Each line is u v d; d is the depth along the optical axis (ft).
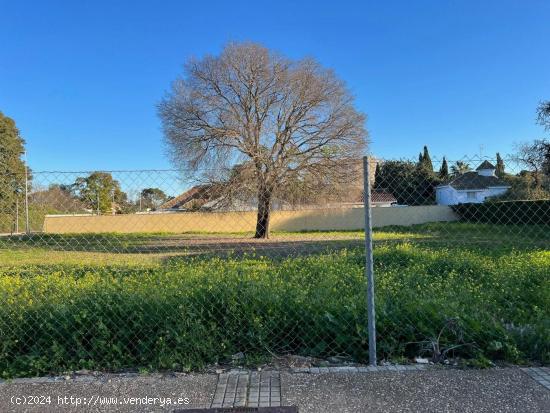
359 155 88.48
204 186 77.87
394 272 24.31
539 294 19.04
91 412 10.71
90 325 13.98
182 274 20.71
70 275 23.89
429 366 12.97
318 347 13.94
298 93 89.35
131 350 13.87
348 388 11.60
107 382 12.41
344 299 15.88
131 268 29.53
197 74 93.81
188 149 93.61
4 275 25.35
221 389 11.75
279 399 11.10
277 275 21.63
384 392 11.33
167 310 14.35
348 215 86.89
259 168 84.28
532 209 33.42
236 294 15.23
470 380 11.93
